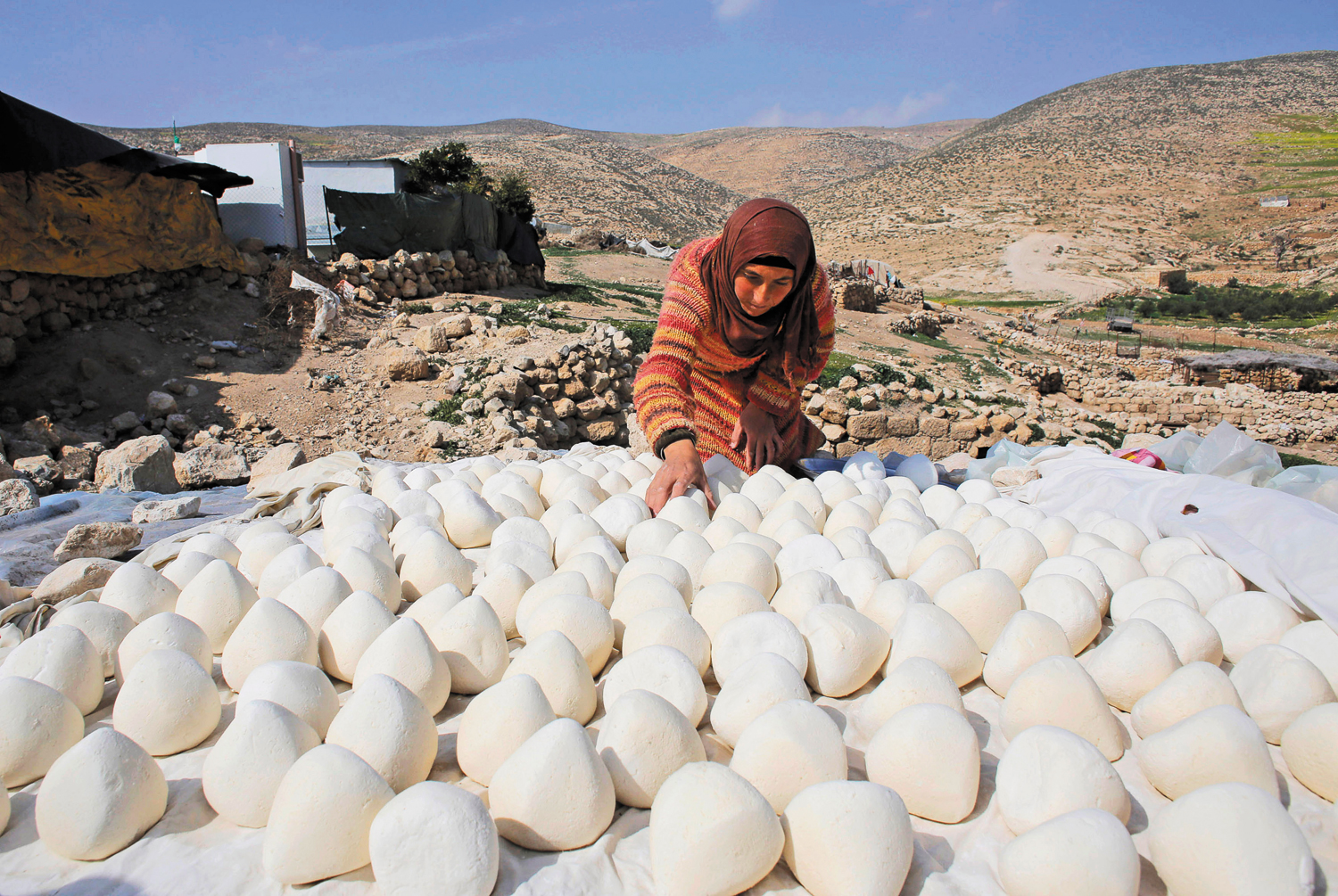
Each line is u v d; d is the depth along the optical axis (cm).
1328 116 10306
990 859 141
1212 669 171
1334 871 137
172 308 1085
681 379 310
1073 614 209
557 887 131
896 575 253
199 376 958
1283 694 175
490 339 1180
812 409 988
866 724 175
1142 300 4725
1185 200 8138
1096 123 11075
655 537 253
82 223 977
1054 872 123
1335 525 237
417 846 124
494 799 144
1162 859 132
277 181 1327
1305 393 1927
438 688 179
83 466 665
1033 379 1994
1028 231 7456
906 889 135
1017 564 238
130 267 1037
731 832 127
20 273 913
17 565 295
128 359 941
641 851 141
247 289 1178
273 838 132
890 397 1033
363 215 1576
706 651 194
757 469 341
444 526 288
